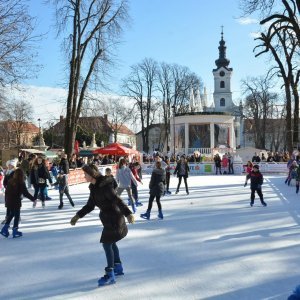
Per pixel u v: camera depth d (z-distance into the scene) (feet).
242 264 21.59
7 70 52.21
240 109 228.63
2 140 187.01
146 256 23.58
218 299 16.76
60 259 23.48
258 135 207.21
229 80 311.06
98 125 93.97
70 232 31.07
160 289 18.08
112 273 19.07
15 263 22.84
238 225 32.73
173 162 121.70
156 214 39.52
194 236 28.73
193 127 149.69
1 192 59.21
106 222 19.24
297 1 63.00
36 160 45.14
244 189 64.80
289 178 71.61
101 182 19.10
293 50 87.35
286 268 20.75
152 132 291.99
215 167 117.70
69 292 18.04
